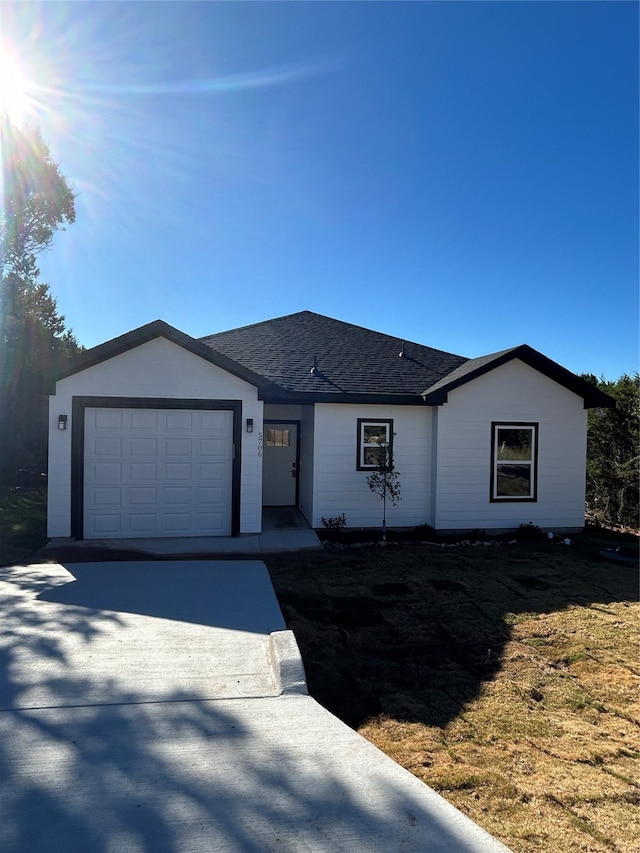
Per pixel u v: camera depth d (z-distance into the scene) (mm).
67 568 7555
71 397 9336
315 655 4848
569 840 2537
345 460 10922
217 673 4207
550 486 11406
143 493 9641
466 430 11031
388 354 13531
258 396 9938
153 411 9648
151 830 2451
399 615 5965
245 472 9922
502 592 6953
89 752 3080
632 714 3914
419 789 2842
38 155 18938
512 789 2963
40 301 20109
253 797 2713
